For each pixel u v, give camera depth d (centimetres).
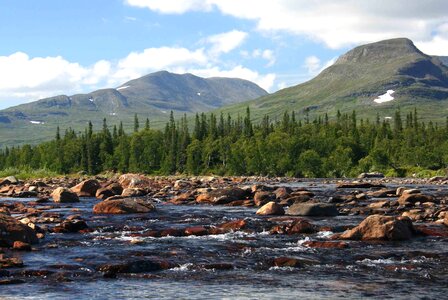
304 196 4362
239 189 4656
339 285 1494
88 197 5069
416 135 19212
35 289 1438
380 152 15100
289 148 15975
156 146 19175
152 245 2186
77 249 2080
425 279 1571
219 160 18338
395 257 1919
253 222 2984
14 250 2047
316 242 2203
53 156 19650
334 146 17050
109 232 2641
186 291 1424
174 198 4700
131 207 3566
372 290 1430
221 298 1346
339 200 4338
